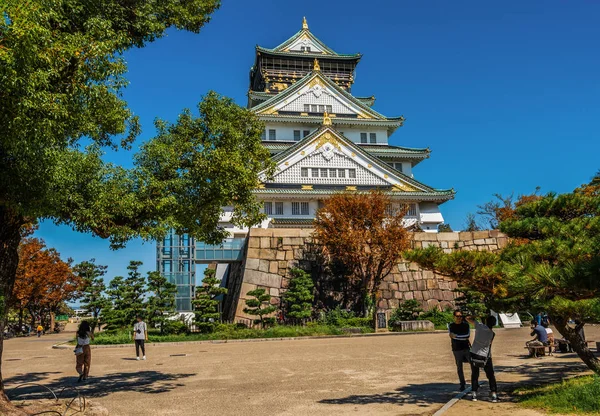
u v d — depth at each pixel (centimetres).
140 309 3488
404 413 934
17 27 730
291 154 5128
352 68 7150
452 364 1692
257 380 1427
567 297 868
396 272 4047
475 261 930
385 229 3669
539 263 871
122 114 1150
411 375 1454
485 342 1027
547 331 1919
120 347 2845
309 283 3603
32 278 5031
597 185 3325
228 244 4306
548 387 1076
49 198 953
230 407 1041
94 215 1110
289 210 5022
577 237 952
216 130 1295
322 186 5109
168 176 1280
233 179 1286
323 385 1304
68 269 5659
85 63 940
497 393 1100
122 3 1151
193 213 1314
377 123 5997
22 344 3644
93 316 3788
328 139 5241
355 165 5256
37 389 1338
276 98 5947
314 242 3988
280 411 986
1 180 898
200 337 3083
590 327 3434
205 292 3631
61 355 2492
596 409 847
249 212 1402
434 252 960
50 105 831
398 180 5291
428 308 4009
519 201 5853
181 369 1728
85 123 1002
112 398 1179
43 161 902
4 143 828
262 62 6850
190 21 1254
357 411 966
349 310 3828
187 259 4225
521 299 998
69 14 986
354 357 1961
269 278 3800
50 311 6444
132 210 1175
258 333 3139
